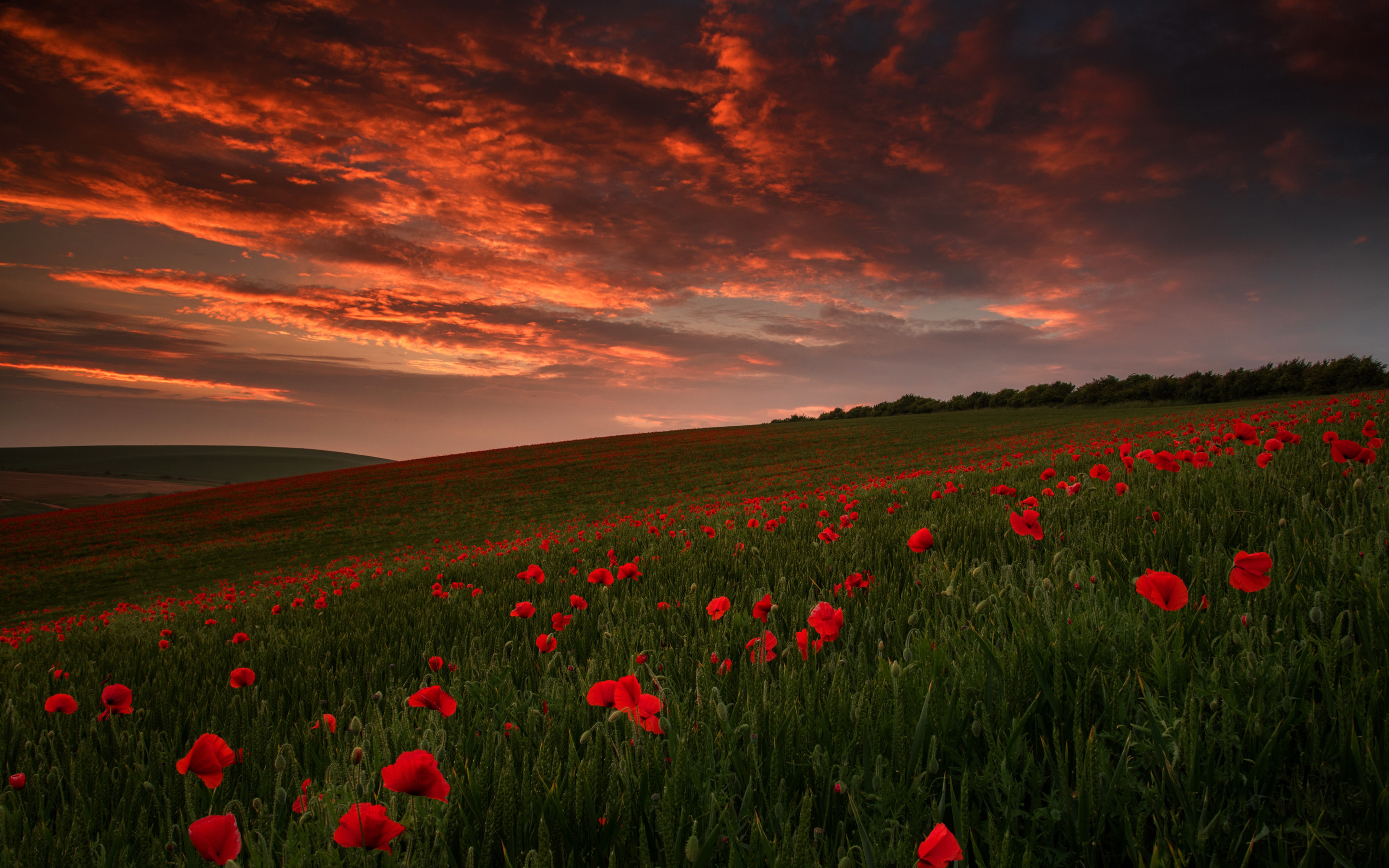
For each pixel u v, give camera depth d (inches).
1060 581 90.7
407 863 44.1
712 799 48.7
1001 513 178.9
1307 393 2078.0
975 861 45.7
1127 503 146.9
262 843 49.4
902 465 1342.3
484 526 1170.6
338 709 103.0
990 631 80.7
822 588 137.8
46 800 76.0
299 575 817.5
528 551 372.5
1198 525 110.9
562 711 73.4
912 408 3346.5
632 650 98.4
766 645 81.7
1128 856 44.9
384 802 56.2
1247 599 73.6
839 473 1334.9
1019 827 48.7
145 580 988.6
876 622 99.2
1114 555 106.6
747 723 61.7
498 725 74.7
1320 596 63.5
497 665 101.2
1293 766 50.4
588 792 51.6
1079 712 55.9
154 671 155.7
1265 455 135.5
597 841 49.4
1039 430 1692.9
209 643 201.2
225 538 1283.2
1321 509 103.2
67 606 876.0
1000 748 51.9
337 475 2076.8
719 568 185.9
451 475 1817.2
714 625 111.3
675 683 84.4
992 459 1224.8
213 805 67.6
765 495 1162.6
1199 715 51.9
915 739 53.4
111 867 54.3
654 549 258.2
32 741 96.0
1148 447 416.5
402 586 317.4
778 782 53.3
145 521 1547.7
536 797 53.9
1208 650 66.1
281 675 132.0
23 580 1054.4
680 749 52.3
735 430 2511.1
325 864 46.4
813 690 67.0
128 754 85.0
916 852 42.1
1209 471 170.1
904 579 131.6
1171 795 47.2
